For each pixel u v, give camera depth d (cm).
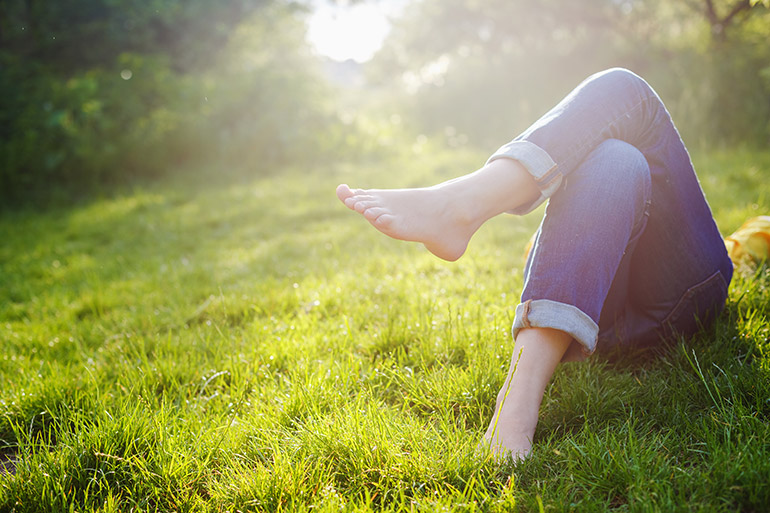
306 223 463
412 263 298
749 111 653
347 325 197
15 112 714
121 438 138
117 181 722
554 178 136
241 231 451
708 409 132
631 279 161
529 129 140
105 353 214
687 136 675
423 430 135
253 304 253
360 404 148
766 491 98
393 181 608
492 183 137
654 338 162
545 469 119
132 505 124
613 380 149
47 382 178
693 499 102
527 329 131
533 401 126
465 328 190
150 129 764
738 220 311
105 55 965
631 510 100
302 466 123
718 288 156
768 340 158
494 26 1309
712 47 775
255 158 787
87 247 440
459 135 949
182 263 360
